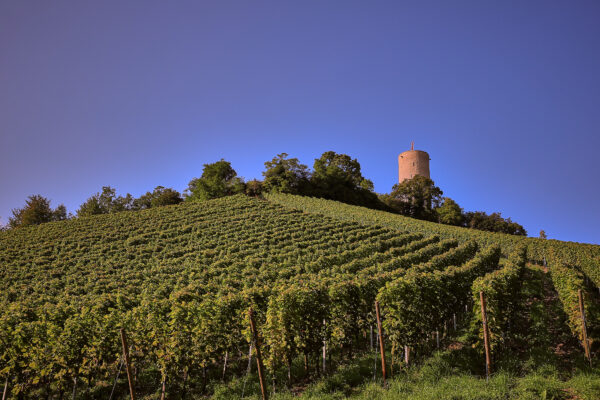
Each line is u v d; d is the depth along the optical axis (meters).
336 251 25.45
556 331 11.73
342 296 10.55
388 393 7.59
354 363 9.73
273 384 8.63
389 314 9.54
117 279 21.11
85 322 9.37
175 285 17.78
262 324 9.70
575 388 7.37
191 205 43.28
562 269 15.41
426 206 61.56
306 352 9.25
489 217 62.59
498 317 9.89
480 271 17.31
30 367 8.41
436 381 8.20
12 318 9.95
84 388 9.42
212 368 10.17
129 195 60.12
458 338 11.27
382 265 18.12
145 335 9.61
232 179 56.69
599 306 14.35
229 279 17.30
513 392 7.26
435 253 23.75
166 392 9.09
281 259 23.31
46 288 20.34
